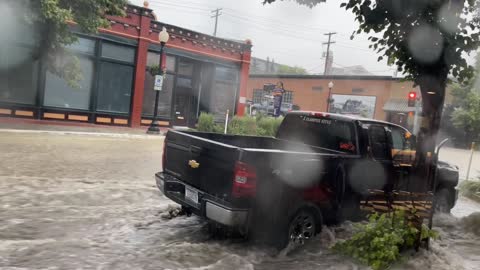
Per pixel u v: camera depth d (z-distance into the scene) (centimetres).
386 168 646
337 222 613
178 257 505
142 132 2075
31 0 1453
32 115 1931
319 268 509
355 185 611
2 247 491
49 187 793
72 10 1623
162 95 2467
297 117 721
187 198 578
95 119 2148
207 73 2680
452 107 3916
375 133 646
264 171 520
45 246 507
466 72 584
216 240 581
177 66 2506
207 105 2702
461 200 1117
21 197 711
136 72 2267
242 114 2859
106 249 517
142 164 1165
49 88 1986
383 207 592
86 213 660
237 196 509
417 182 572
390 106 4088
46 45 1630
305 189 557
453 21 551
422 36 559
